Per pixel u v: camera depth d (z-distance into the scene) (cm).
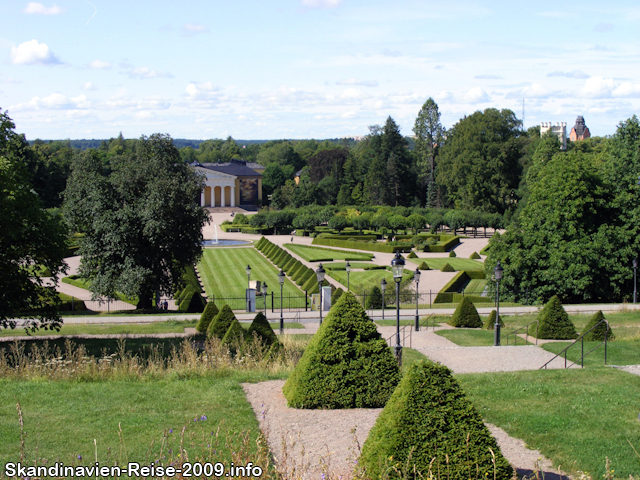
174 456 973
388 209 10700
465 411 878
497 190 10238
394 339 2867
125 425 1146
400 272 1862
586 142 11219
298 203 14225
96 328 3134
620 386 1523
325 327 1345
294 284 5375
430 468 791
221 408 1274
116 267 3678
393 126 13512
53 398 1326
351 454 1020
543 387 1507
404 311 3891
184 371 1614
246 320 3616
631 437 1153
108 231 3547
